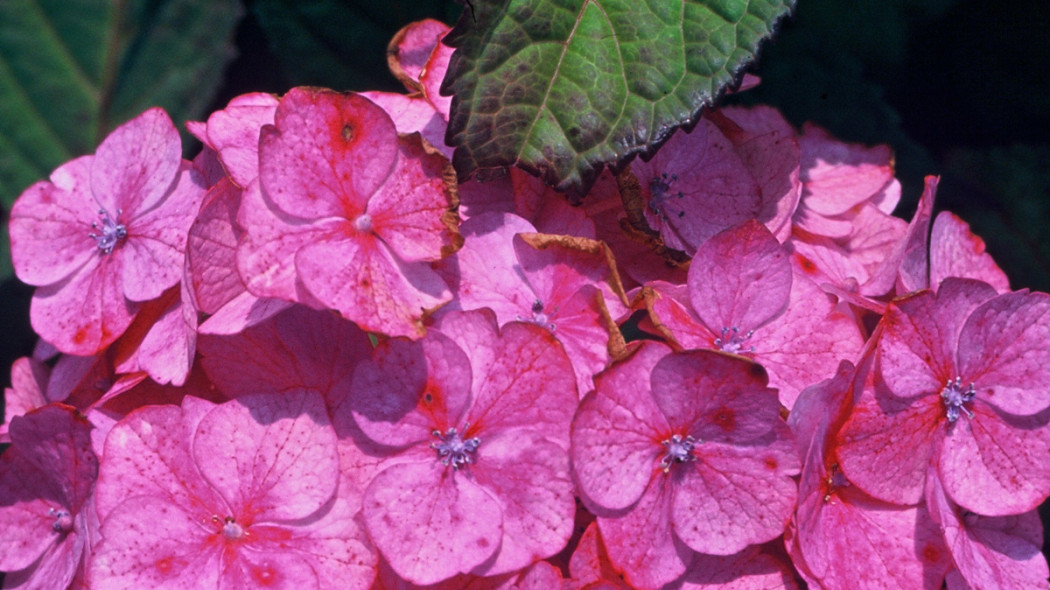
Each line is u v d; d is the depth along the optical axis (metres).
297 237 0.53
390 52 0.59
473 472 0.53
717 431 0.54
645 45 0.55
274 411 0.54
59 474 0.56
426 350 0.53
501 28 0.55
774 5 0.56
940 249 0.59
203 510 0.53
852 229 0.60
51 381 0.58
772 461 0.54
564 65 0.55
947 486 0.55
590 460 0.53
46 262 0.57
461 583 0.53
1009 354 0.56
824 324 0.56
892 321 0.55
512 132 0.55
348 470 0.53
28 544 0.56
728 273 0.56
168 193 0.57
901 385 0.55
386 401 0.53
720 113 0.59
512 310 0.55
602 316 0.54
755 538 0.54
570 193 0.55
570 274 0.55
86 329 0.56
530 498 0.53
